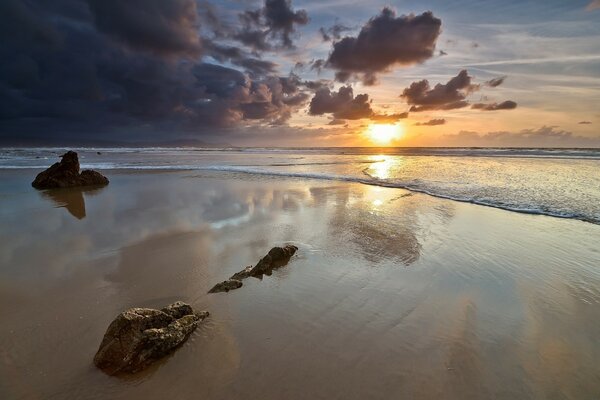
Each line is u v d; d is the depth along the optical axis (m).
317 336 5.38
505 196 16.55
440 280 7.40
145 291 6.88
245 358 4.85
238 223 11.97
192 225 11.73
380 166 34.91
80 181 21.86
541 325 5.69
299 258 8.69
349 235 10.57
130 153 67.06
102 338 5.29
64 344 5.14
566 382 4.41
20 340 5.25
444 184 20.73
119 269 7.99
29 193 19.31
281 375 4.52
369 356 4.90
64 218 12.99
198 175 27.41
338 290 6.93
